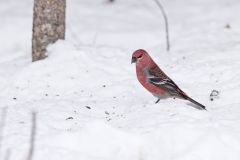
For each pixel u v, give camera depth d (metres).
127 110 12.26
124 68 14.89
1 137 10.56
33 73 14.40
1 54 18.20
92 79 14.23
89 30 19.50
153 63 12.43
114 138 10.06
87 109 12.41
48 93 13.66
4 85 14.34
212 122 10.52
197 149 9.54
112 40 18.84
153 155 9.67
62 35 15.46
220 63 14.33
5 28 19.52
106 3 22.25
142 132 10.28
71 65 14.63
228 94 12.61
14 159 9.64
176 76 14.08
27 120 11.55
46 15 15.04
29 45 18.88
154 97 13.16
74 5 21.89
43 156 9.62
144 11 21.45
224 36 17.31
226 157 9.42
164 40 18.61
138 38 18.89
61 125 11.34
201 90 13.12
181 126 10.20
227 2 21.45
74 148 9.99
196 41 17.19
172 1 22.44
